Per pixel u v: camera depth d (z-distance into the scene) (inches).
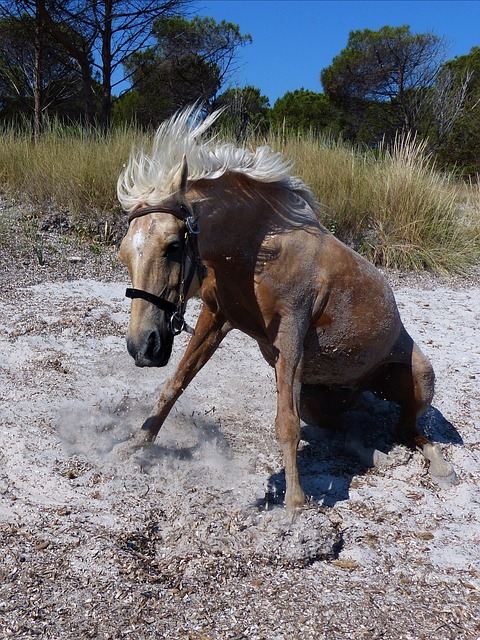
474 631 102.9
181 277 115.3
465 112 914.7
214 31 677.3
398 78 949.8
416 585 114.0
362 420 175.6
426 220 377.7
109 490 133.6
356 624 101.7
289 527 119.5
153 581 107.6
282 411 128.9
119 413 170.1
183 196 116.0
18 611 98.1
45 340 216.5
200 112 133.0
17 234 324.5
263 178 129.0
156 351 111.7
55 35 541.0
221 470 146.8
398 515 137.0
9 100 737.6
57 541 114.3
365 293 141.7
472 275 363.6
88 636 94.8
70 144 398.6
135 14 549.3
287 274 129.2
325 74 1002.7
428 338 259.6
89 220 343.9
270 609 103.8
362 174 388.8
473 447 173.2
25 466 140.6
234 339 240.7
